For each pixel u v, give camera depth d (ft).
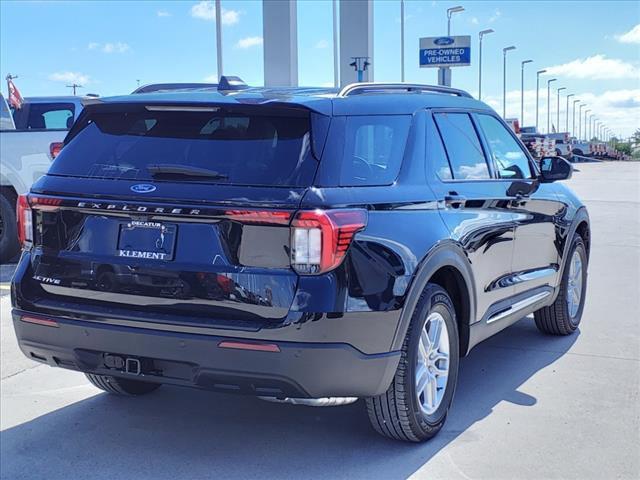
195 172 11.92
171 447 13.75
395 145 13.52
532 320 23.08
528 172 18.89
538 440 13.84
